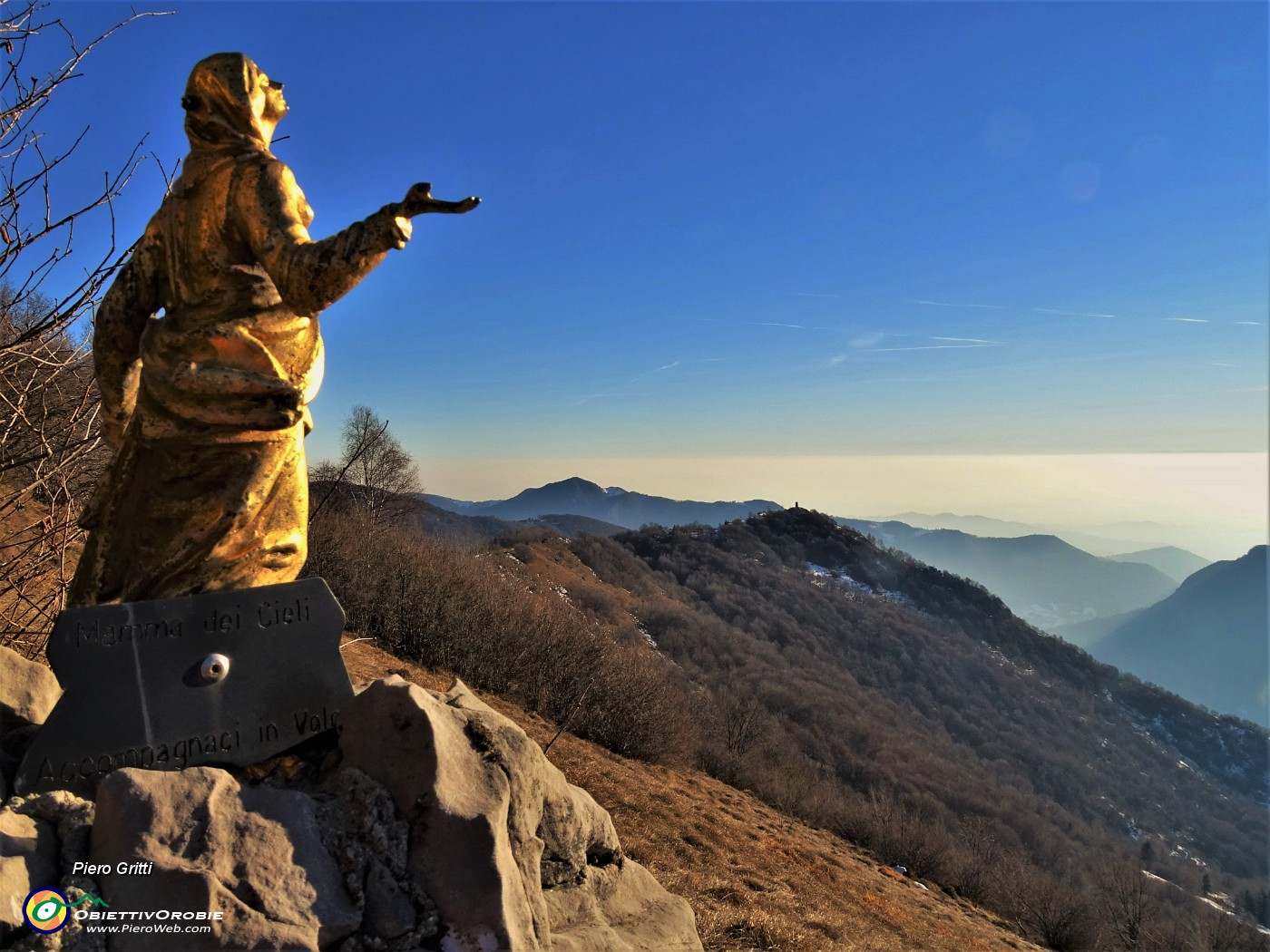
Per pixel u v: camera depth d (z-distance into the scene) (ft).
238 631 11.65
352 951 9.45
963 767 197.16
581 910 13.39
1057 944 88.84
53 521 17.90
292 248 10.50
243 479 11.50
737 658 212.02
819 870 66.23
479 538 250.98
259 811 9.98
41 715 12.25
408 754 10.66
